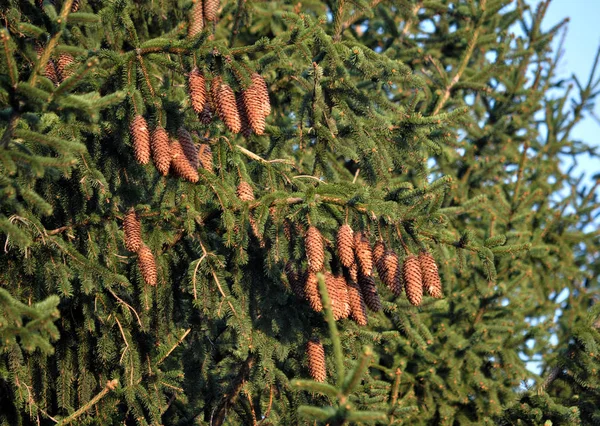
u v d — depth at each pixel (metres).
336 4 8.74
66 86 5.58
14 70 5.42
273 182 8.01
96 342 7.58
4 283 6.87
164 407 7.79
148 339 7.65
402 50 12.28
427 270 6.14
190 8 9.13
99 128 6.62
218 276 7.13
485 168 13.56
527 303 13.48
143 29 10.19
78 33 7.79
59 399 7.22
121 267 7.44
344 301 6.22
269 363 7.71
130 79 6.48
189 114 7.63
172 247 7.58
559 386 10.65
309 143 9.14
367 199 6.27
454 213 7.74
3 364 6.86
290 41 7.16
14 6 7.17
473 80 12.16
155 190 7.59
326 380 7.68
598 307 10.26
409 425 10.95
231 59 6.26
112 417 7.63
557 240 14.20
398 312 9.16
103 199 7.00
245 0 10.67
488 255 6.28
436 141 8.38
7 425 7.14
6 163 5.25
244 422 9.17
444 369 11.35
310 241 6.13
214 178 6.96
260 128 6.20
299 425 7.98
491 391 11.06
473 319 11.95
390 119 8.45
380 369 11.10
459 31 13.21
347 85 7.96
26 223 6.53
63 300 7.32
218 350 9.70
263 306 7.71
